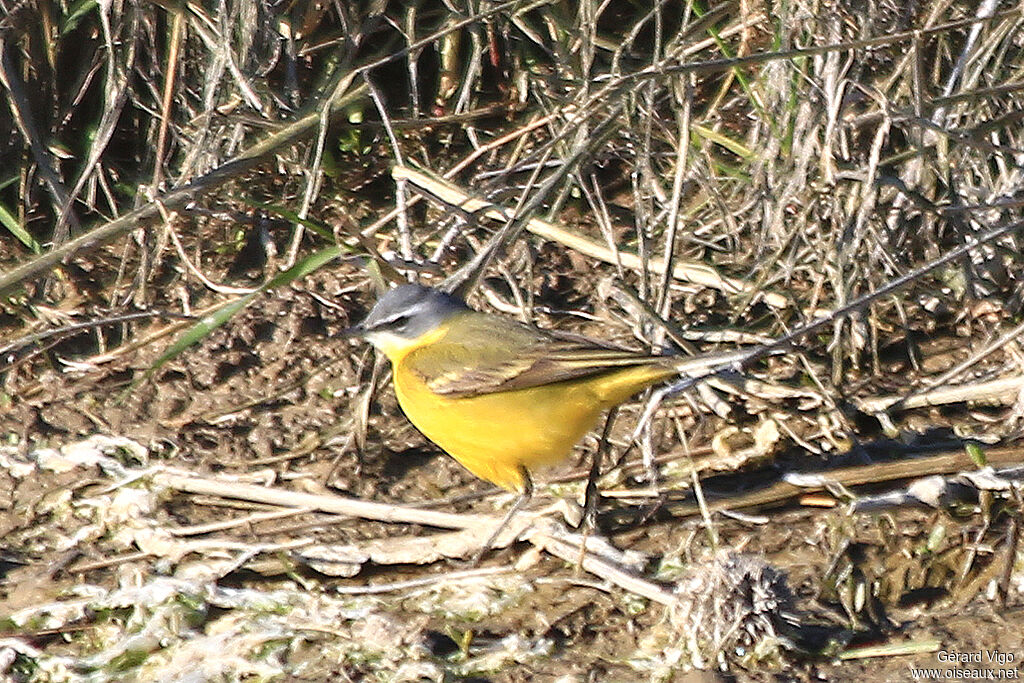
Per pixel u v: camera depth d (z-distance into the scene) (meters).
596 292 13.56
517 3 13.17
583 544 10.47
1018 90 12.15
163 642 10.10
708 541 10.76
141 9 13.20
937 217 13.43
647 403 11.23
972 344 13.02
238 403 12.45
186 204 13.17
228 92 13.80
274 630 10.13
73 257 12.78
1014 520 10.65
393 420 12.30
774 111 13.17
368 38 14.75
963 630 9.95
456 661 9.81
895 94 13.66
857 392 12.42
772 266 13.01
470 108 14.48
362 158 14.35
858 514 10.87
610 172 14.64
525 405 10.34
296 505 11.23
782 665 9.63
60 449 11.92
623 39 14.64
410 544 10.81
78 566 10.75
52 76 13.77
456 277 11.66
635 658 9.78
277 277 11.11
